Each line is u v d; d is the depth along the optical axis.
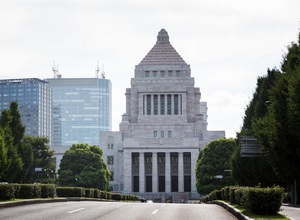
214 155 140.75
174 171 195.38
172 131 198.50
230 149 140.50
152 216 32.81
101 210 36.88
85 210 36.50
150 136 198.62
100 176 155.75
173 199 172.88
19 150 97.19
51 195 55.47
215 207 46.03
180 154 190.00
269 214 31.69
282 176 47.91
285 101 43.94
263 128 49.69
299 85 39.81
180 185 189.25
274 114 44.78
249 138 52.31
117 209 38.22
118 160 198.75
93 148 169.25
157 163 193.25
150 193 185.25
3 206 38.94
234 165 76.94
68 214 33.00
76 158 156.50
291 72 44.44
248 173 70.06
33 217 30.70
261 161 63.56
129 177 189.88
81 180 153.50
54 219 29.67
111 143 199.88
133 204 46.75
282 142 43.94
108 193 86.81
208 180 140.00
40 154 144.00
